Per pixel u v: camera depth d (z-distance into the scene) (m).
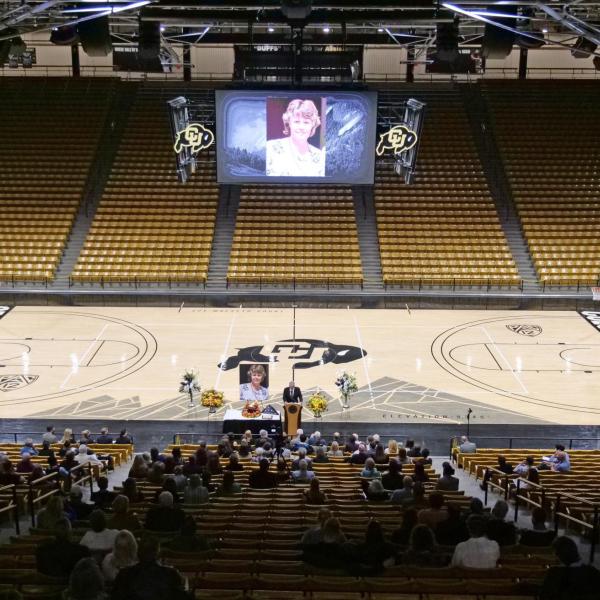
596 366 27.34
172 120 26.22
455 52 22.86
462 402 24.14
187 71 46.41
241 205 39.50
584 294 35.12
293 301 34.78
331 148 26.97
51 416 22.77
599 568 10.70
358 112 26.59
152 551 6.12
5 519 12.85
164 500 10.04
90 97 44.84
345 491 13.99
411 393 24.75
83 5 23.41
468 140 42.81
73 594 5.98
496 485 15.88
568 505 12.75
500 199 40.28
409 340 29.89
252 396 21.61
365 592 7.65
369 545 8.32
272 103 26.56
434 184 40.53
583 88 45.56
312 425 22.38
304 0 18.77
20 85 45.25
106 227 38.19
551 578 6.64
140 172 41.06
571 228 38.38
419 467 14.78
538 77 47.56
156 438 21.53
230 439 19.80
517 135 42.97
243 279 35.91
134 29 35.62
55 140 42.47
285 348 28.69
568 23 21.94
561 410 23.66
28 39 46.84
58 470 14.27
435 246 37.44
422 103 25.97
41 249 37.00
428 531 8.34
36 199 39.41
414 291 35.44
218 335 30.11
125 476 17.62
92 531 8.20
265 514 11.61
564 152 42.09
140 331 30.56
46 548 7.45
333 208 39.53
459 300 34.75
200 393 24.41
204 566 8.25
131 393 24.48
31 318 32.19
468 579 7.97
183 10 22.09
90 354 27.86
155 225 38.31
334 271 36.34
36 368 26.45
